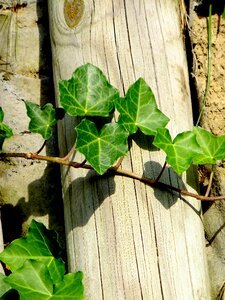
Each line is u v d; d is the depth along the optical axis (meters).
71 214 0.28
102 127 0.26
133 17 0.30
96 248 0.27
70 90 0.27
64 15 0.32
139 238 0.26
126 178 0.27
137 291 0.25
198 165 0.33
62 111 0.29
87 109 0.27
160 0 0.31
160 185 0.27
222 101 0.34
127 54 0.29
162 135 0.26
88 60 0.29
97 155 0.25
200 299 0.27
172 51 0.31
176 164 0.25
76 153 0.29
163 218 0.27
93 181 0.27
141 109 0.27
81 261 0.27
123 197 0.27
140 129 0.27
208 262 0.33
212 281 0.33
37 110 0.29
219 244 0.33
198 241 0.28
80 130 0.25
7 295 0.27
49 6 0.34
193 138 0.26
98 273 0.26
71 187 0.29
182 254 0.27
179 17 0.33
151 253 0.26
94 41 0.30
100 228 0.27
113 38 0.29
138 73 0.29
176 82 0.30
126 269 0.26
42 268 0.26
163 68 0.30
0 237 0.31
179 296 0.26
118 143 0.25
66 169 0.29
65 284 0.26
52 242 0.29
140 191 0.27
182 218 0.27
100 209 0.27
